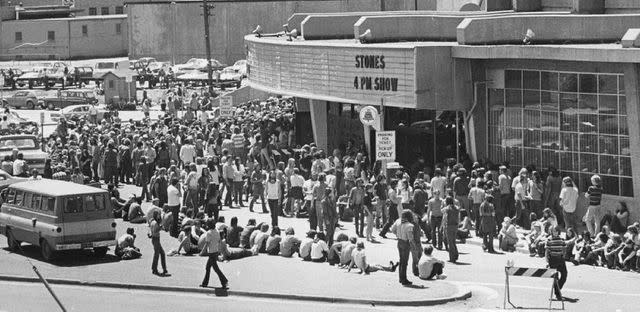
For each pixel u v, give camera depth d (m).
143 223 39.25
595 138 37.69
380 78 44.75
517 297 28.31
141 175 45.31
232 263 32.59
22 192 34.59
